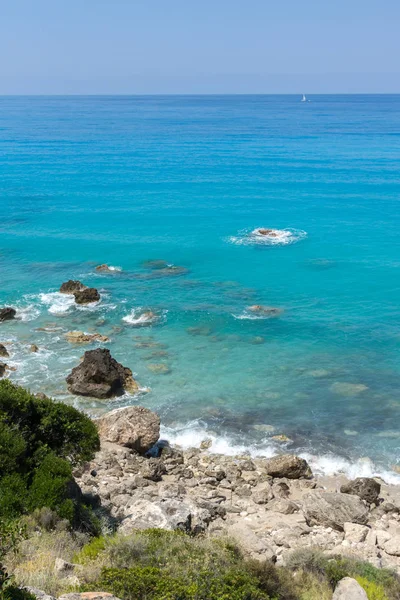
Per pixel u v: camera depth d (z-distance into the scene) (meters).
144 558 14.27
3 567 13.42
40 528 16.48
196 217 74.12
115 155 131.75
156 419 29.06
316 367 36.81
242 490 25.17
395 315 44.56
